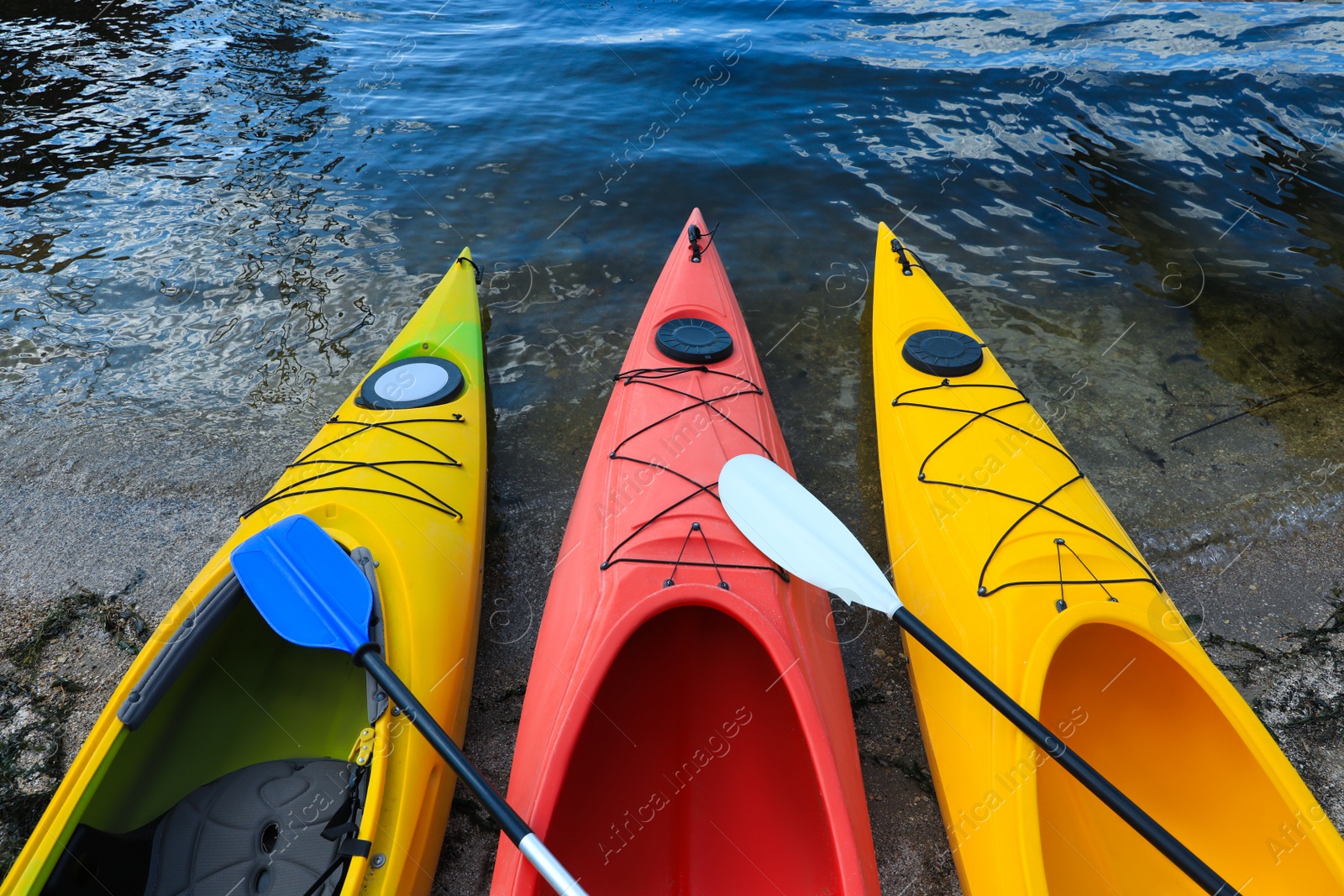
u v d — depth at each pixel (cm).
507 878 154
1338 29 632
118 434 308
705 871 198
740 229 433
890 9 718
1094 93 555
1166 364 340
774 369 345
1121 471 292
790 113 545
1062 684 221
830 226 435
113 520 275
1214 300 377
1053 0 721
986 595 205
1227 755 181
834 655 213
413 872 167
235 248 417
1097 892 188
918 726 221
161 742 193
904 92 566
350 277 396
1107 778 208
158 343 355
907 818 199
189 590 195
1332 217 436
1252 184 463
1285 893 165
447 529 232
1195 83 561
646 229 434
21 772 203
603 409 327
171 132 527
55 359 345
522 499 288
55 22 702
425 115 552
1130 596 198
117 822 174
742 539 210
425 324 313
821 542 207
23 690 221
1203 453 299
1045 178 470
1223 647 235
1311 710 218
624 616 187
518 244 422
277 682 220
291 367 343
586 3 773
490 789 153
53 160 493
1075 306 374
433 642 199
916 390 277
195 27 700
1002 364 340
